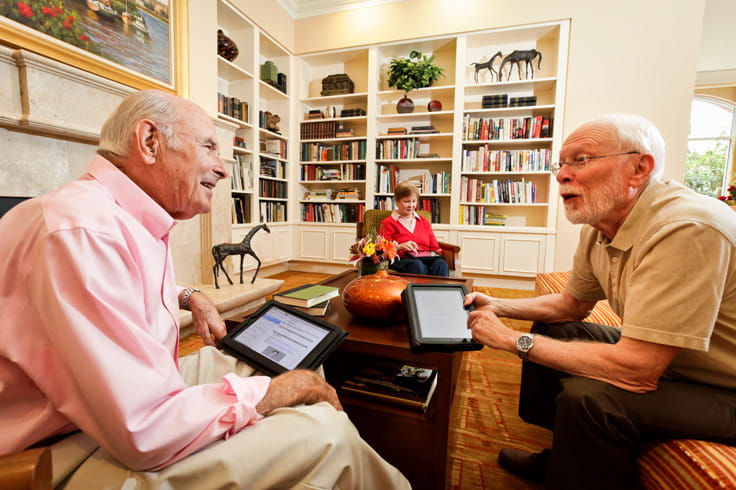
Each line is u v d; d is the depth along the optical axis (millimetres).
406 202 2797
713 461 610
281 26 4195
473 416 1466
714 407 700
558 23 3604
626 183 843
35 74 1677
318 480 534
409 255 2551
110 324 478
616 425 718
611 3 3455
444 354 929
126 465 499
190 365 834
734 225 695
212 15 2818
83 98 1899
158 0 2354
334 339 896
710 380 766
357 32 4199
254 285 2807
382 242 1643
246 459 513
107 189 611
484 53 4125
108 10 2049
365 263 1686
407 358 961
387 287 1148
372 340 1018
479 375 1858
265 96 4398
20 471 342
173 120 659
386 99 4438
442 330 962
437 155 4238
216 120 2787
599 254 1003
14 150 1689
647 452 727
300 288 1350
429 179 4191
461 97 3941
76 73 1827
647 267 737
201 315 1021
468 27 3840
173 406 511
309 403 703
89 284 472
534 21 3656
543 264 3838
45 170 1814
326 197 4594
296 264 4773
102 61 2016
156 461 488
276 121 4379
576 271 1149
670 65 3369
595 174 857
